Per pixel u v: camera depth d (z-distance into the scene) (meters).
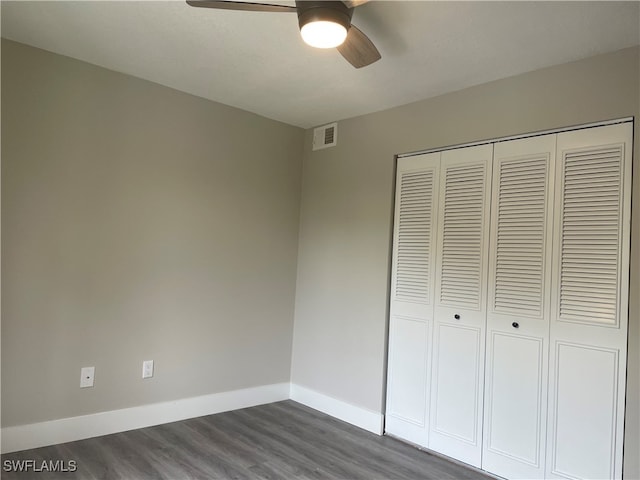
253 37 2.28
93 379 2.71
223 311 3.31
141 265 2.90
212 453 2.62
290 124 3.72
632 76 2.13
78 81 2.65
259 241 3.53
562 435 2.27
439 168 2.89
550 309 2.35
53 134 2.56
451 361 2.74
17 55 2.44
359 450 2.78
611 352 2.13
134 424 2.88
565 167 2.34
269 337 3.60
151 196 2.94
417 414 2.88
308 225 3.73
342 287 3.39
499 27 2.04
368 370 3.15
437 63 2.43
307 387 3.59
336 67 2.58
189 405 3.14
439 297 2.83
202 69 2.70
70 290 2.63
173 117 3.04
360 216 3.31
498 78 2.60
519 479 2.40
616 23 1.95
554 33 2.06
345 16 1.71
